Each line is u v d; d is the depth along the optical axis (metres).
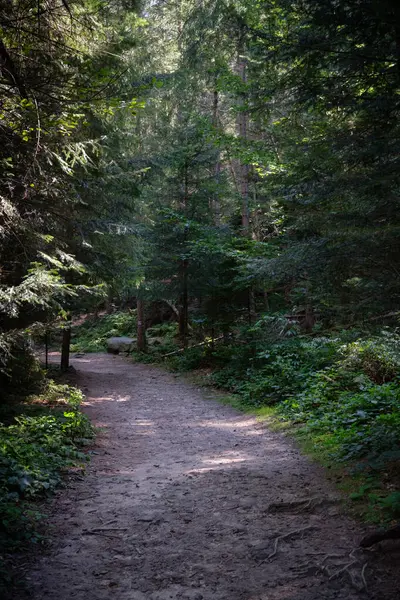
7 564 4.23
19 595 3.77
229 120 25.56
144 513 5.62
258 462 7.73
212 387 17.31
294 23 7.89
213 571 4.16
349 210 7.64
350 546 4.30
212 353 20.25
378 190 6.70
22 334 7.82
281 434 9.82
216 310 19.97
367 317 9.12
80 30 6.53
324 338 13.45
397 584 3.66
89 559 4.44
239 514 5.41
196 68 17.14
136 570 4.23
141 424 12.15
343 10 5.78
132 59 13.79
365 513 4.89
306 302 15.57
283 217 14.56
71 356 28.09
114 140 13.75
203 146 21.62
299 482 6.34
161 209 20.58
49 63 5.99
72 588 3.91
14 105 5.75
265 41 7.36
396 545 4.07
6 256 8.84
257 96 8.09
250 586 3.87
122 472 7.68
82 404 14.26
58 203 9.34
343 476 6.22
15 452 6.85
